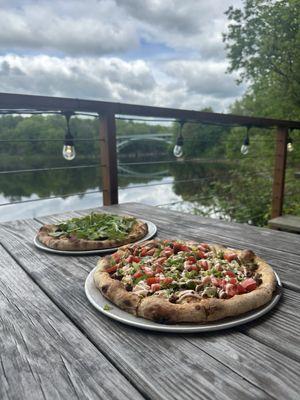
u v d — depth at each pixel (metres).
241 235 1.18
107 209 1.69
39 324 0.60
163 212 1.60
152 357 0.50
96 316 0.62
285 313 0.62
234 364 0.48
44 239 1.05
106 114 1.81
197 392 0.42
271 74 6.39
